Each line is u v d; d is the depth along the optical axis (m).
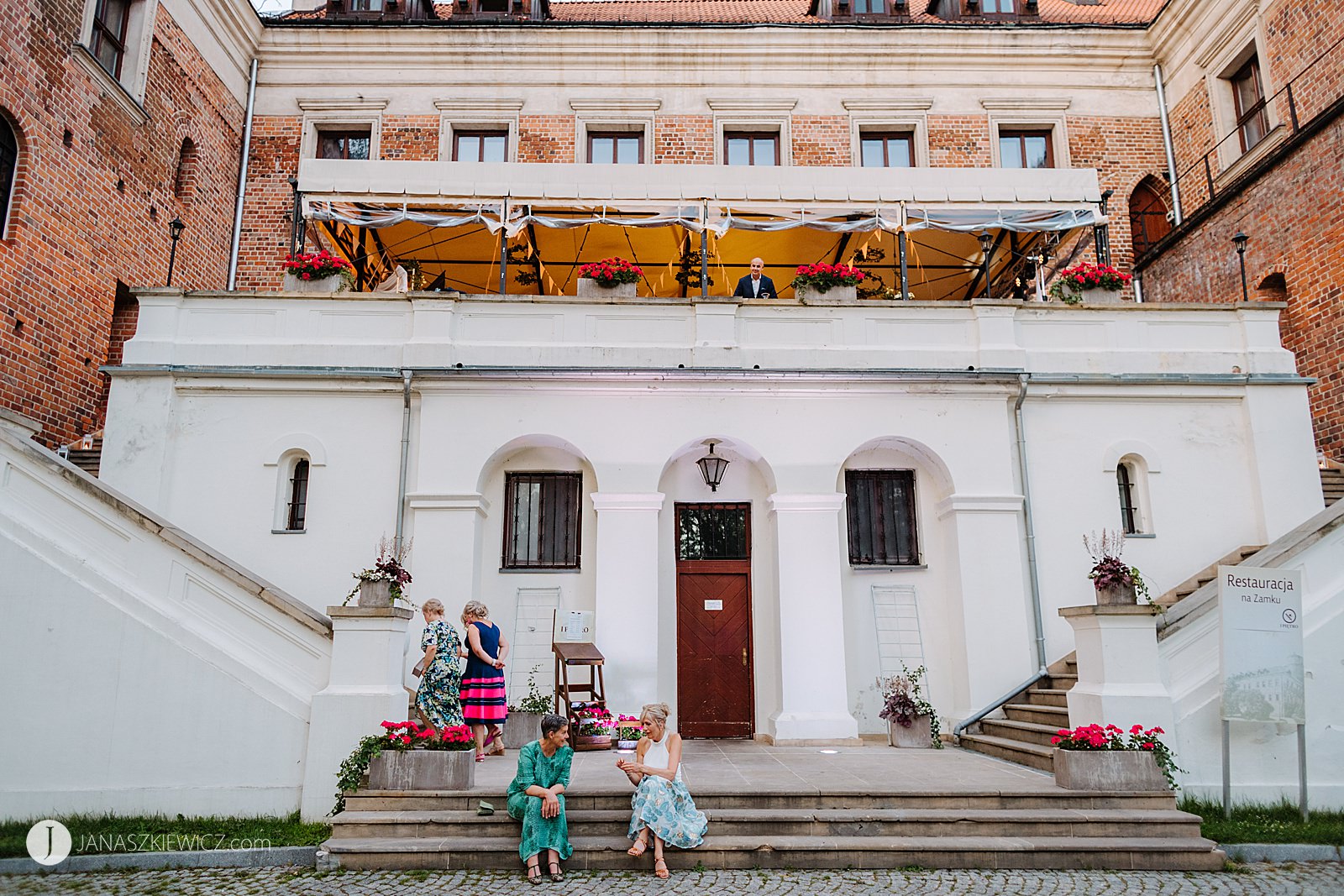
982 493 11.70
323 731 7.94
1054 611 11.54
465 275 16.39
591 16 20.05
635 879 6.64
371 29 18.08
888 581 12.16
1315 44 14.91
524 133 18.03
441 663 9.01
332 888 6.42
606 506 11.55
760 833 7.25
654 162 17.97
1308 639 8.64
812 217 13.15
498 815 7.23
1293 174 14.04
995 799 7.59
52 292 12.53
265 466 11.55
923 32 18.14
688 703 12.11
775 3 21.47
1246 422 12.16
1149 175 18.38
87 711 8.16
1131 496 12.18
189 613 8.40
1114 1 21.52
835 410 11.93
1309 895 6.29
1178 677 8.61
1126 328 12.46
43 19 12.37
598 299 12.12
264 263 17.38
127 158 14.16
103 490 8.62
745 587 12.42
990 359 12.05
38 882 6.62
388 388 11.70
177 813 7.96
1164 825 7.28
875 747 11.00
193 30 16.09
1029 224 13.20
